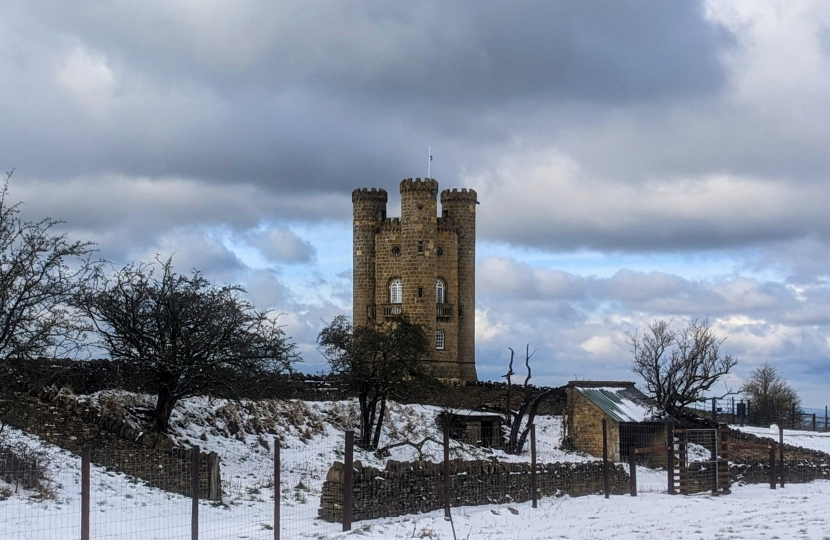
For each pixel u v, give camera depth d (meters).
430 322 89.19
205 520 32.69
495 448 66.12
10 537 26.86
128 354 44.75
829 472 60.25
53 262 35.97
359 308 92.88
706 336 76.19
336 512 33.22
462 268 93.81
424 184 90.06
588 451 66.50
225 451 48.09
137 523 30.78
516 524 34.19
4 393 39.09
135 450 37.88
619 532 33.16
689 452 61.31
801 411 100.81
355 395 64.62
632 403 70.50
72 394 44.03
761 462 55.97
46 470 34.34
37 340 35.78
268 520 33.38
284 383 50.22
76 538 27.45
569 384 69.25
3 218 35.16
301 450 52.78
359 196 93.69
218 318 45.06
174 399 45.41
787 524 35.94
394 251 91.25
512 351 70.69
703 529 34.31
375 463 52.44
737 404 105.62
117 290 44.72
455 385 80.00
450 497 37.09
